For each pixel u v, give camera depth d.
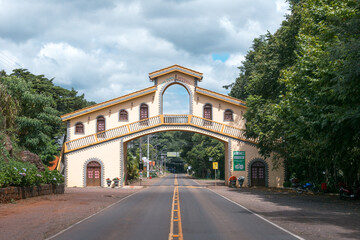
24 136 36.44
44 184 25.80
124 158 43.97
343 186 25.02
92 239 9.87
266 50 37.59
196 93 44.25
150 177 84.12
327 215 15.63
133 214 15.62
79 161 42.28
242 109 44.00
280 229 11.55
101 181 42.12
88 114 43.56
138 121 42.81
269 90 38.16
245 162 42.66
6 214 15.39
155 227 11.95
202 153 78.88
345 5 21.14
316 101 19.98
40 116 37.38
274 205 20.27
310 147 25.31
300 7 32.47
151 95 44.19
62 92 60.03
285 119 27.14
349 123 17.45
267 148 37.56
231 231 11.12
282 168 42.38
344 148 20.59
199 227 11.93
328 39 21.94
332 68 18.06
